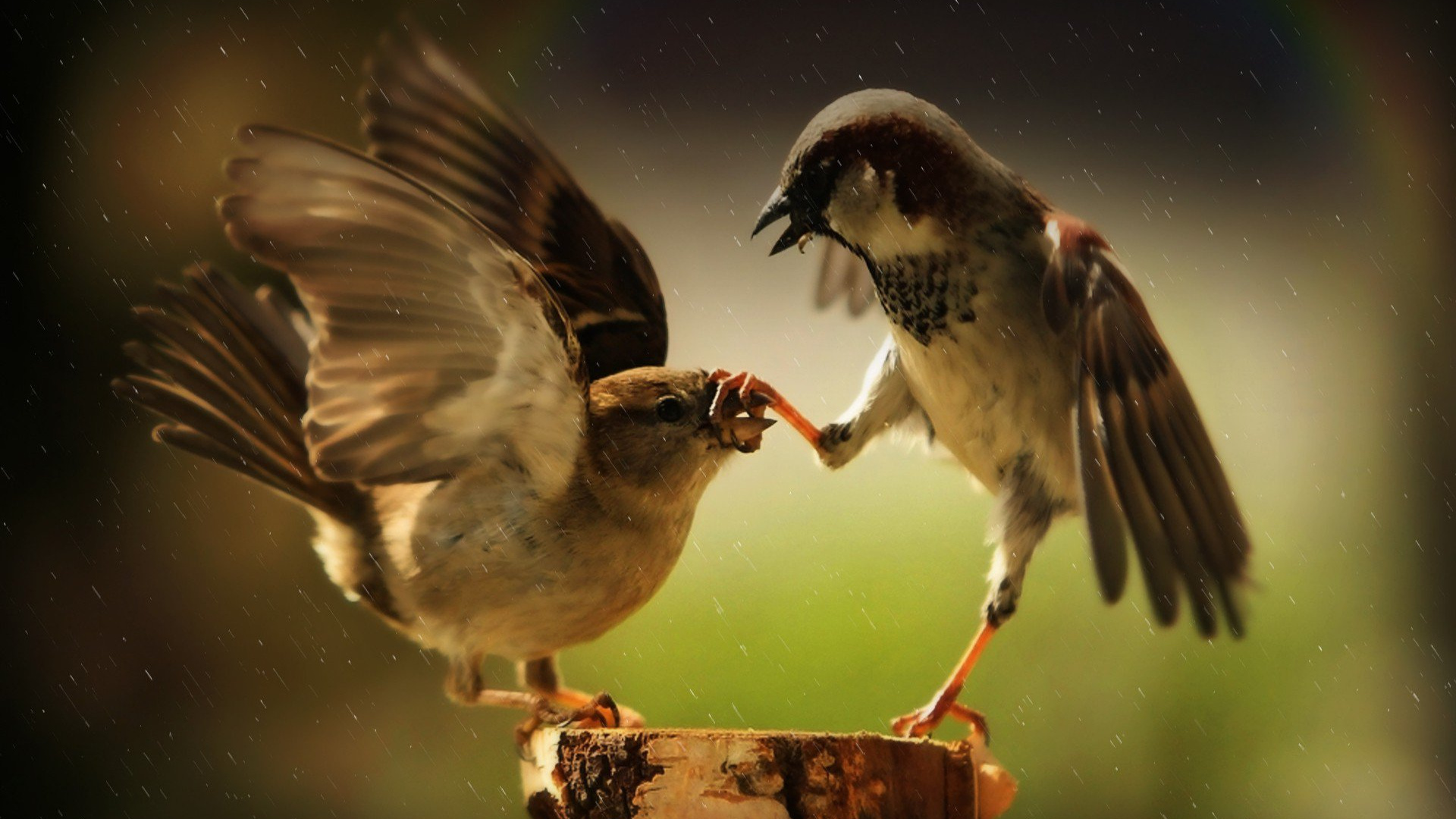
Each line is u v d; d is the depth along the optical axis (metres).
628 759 2.07
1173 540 2.11
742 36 3.41
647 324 2.16
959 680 2.14
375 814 2.26
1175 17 3.36
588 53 3.26
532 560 2.12
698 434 2.12
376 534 2.13
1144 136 3.28
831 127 2.13
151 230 2.25
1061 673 2.30
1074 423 2.13
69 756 2.24
